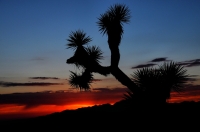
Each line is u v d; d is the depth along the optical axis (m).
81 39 8.21
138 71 4.36
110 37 7.33
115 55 7.11
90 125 6.53
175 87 4.37
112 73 7.02
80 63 7.94
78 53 7.93
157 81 4.23
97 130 5.80
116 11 7.73
